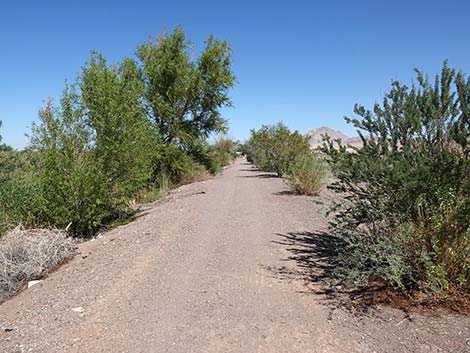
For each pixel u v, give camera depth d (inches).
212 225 377.4
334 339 157.0
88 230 401.1
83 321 180.7
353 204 224.4
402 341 152.7
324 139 227.6
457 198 189.2
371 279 209.3
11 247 268.7
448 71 211.9
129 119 426.0
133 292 213.2
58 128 388.2
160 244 312.7
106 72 432.5
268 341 157.8
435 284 176.1
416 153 203.9
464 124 203.9
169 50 897.5
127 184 433.7
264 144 1024.9
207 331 167.3
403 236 190.9
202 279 229.6
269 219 399.9
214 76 912.9
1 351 156.9
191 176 935.7
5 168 470.3
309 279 222.8
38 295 221.9
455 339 151.9
